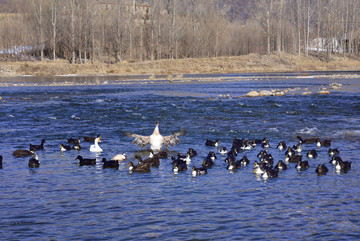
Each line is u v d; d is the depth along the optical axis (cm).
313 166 2391
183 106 5038
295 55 15738
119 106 5091
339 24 16875
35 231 1466
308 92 6344
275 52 15888
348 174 2198
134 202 1770
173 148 2914
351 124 3759
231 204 1734
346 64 15075
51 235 1433
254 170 2261
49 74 12044
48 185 2023
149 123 3909
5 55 13938
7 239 1396
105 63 14212
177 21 15600
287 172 2266
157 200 1795
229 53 16425
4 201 1781
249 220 1557
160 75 12088
